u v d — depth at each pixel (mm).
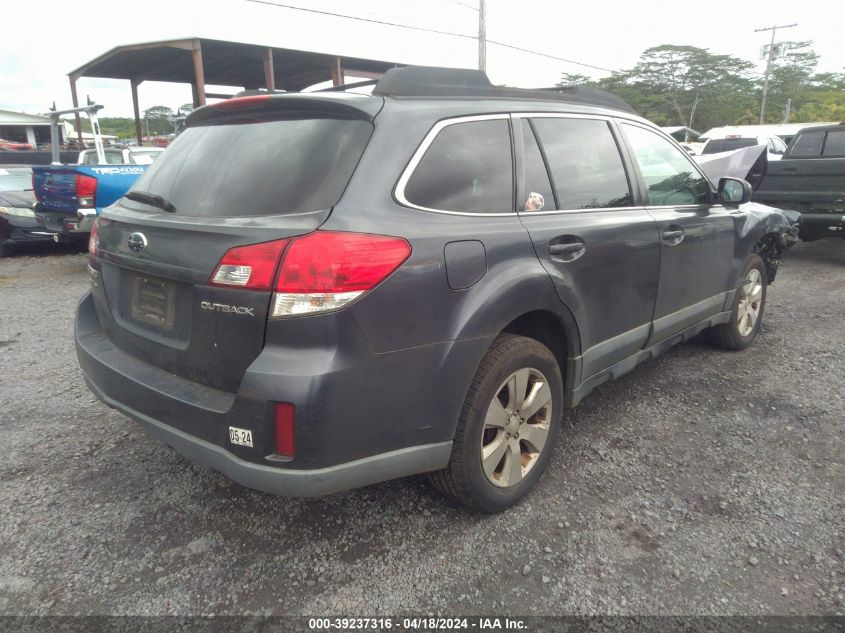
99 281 2867
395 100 2473
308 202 2182
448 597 2279
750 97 67688
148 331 2531
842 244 9812
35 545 2559
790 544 2549
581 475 3082
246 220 2203
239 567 2439
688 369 4461
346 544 2570
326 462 2100
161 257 2367
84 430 3568
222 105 2715
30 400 3986
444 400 2355
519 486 2789
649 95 65625
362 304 2068
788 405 3840
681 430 3543
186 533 2646
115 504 2850
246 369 2113
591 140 3250
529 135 2893
